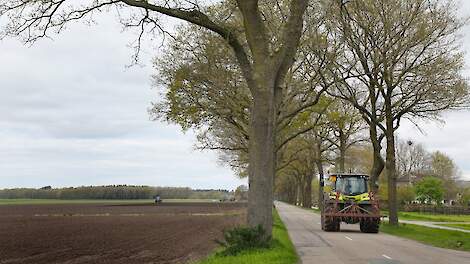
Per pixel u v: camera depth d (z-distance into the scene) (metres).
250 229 15.41
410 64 32.56
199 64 29.48
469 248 21.73
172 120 32.34
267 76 15.68
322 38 27.23
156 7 15.88
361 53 32.12
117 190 152.38
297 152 58.03
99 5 15.61
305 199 93.94
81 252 24.48
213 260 14.30
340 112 39.53
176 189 165.75
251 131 15.78
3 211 73.88
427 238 26.56
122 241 29.75
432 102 32.91
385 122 35.84
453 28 31.53
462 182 134.25
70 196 148.12
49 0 15.10
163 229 39.31
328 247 21.45
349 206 32.22
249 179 15.77
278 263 13.20
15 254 23.92
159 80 31.41
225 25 17.03
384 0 30.97
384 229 33.28
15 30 15.09
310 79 29.47
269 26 24.42
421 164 119.19
